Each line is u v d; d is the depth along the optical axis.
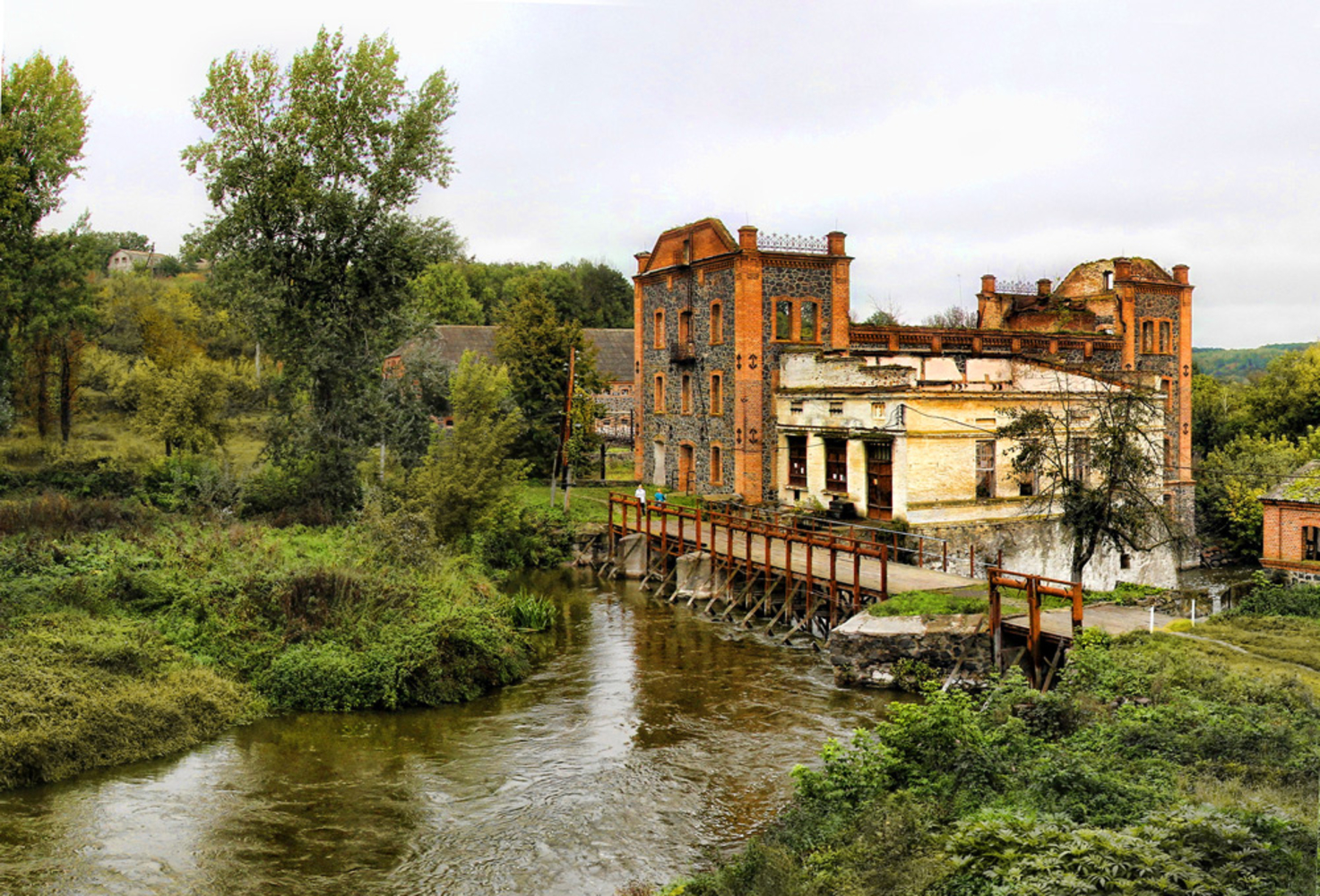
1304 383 55.38
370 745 17.94
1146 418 32.66
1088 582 33.25
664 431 45.91
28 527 26.91
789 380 38.28
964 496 31.03
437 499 33.69
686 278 43.19
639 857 13.41
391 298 37.97
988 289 45.16
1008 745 13.36
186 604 22.14
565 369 51.06
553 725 19.30
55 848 13.16
